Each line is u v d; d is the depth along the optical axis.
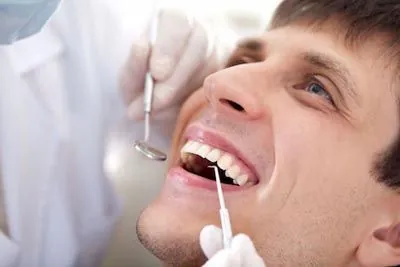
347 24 1.06
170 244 1.05
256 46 1.16
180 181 1.08
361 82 1.03
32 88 1.23
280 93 1.07
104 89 1.32
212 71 1.27
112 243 1.41
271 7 1.38
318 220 1.05
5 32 1.08
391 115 1.03
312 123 1.05
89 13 1.28
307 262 1.07
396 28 1.04
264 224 1.05
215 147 1.08
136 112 1.27
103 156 1.35
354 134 1.04
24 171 1.23
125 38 1.32
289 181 1.04
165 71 1.22
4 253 1.20
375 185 1.05
